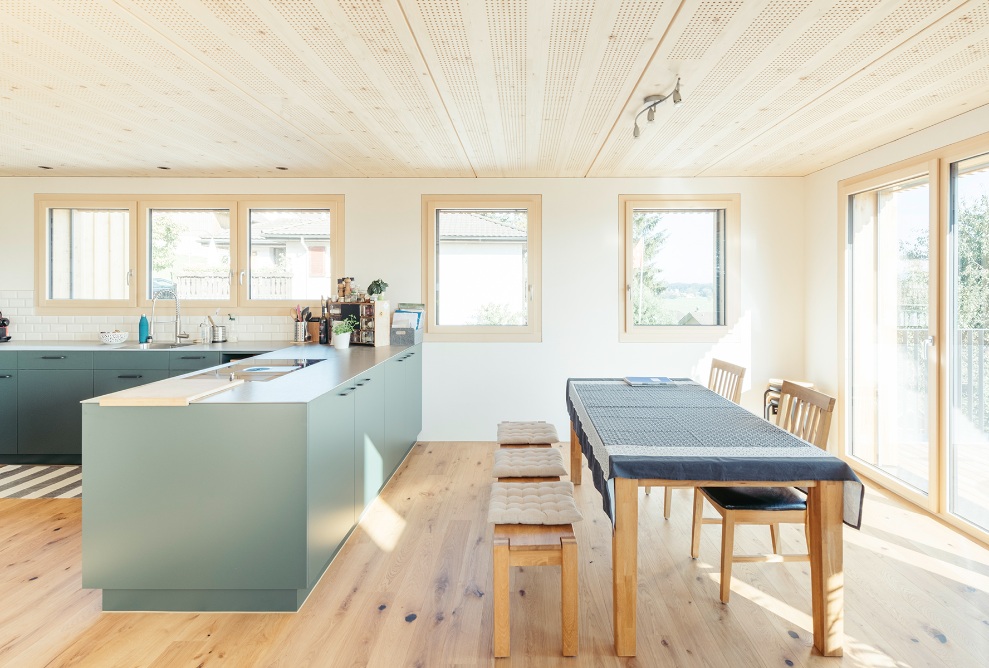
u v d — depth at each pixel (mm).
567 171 4496
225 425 2154
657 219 4758
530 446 3055
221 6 1986
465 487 3719
